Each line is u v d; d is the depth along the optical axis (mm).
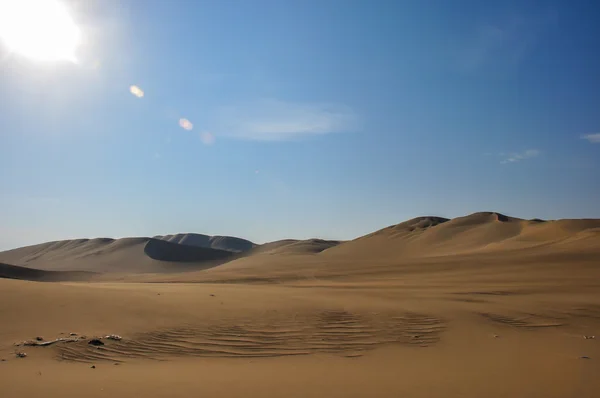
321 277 44000
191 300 17953
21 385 7832
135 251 132500
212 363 10250
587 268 34375
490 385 7934
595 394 7398
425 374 8852
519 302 20031
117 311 15023
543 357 10625
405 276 39594
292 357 10930
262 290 24250
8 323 12953
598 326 15227
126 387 7715
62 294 17047
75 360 10281
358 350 11672
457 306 18375
